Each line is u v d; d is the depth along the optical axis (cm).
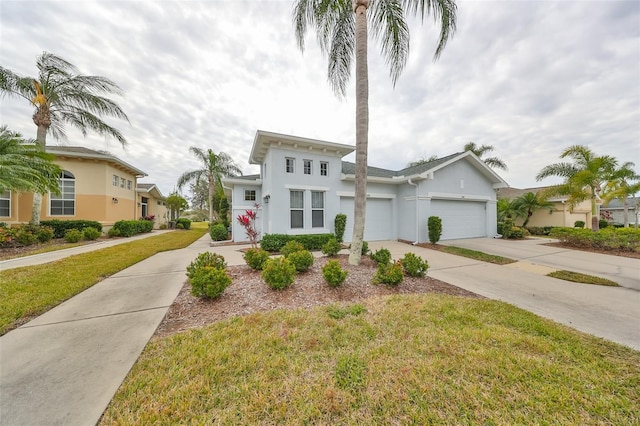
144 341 312
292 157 1129
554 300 479
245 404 209
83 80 1214
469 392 222
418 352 284
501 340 310
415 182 1244
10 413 198
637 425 189
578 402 211
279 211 1098
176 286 534
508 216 1948
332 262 504
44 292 463
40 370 253
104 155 1488
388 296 468
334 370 252
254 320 362
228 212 2389
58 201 1380
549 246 1131
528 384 232
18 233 984
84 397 216
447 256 925
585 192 1297
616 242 980
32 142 1113
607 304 458
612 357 279
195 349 289
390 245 1179
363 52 656
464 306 425
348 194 1250
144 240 1337
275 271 471
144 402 211
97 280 568
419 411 203
